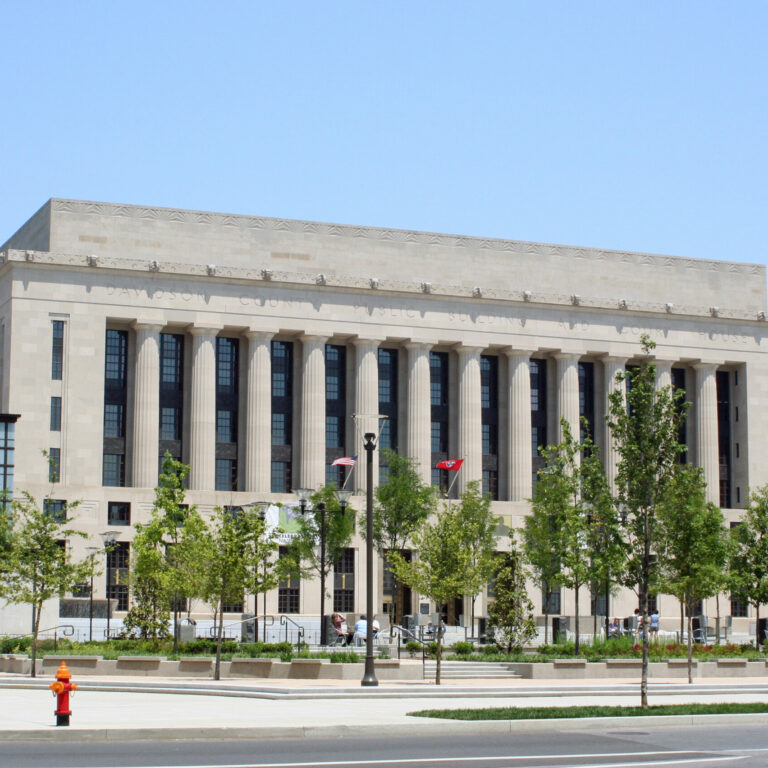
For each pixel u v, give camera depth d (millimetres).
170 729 32500
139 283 95250
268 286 98562
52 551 54500
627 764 27875
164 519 68250
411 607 96125
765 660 61594
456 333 103188
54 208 96000
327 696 44562
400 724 34500
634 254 112312
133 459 94375
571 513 68062
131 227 97750
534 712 38344
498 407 106500
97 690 47594
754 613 105562
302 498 70312
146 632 65250
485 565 55062
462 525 58406
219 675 51719
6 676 51625
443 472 103562
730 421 113438
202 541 57656
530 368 108000
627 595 101375
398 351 104188
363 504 95312
